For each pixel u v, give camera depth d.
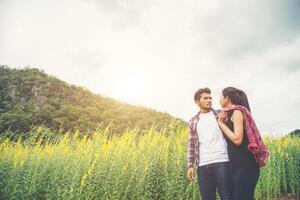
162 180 6.89
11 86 99.56
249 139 3.55
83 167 6.49
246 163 3.55
